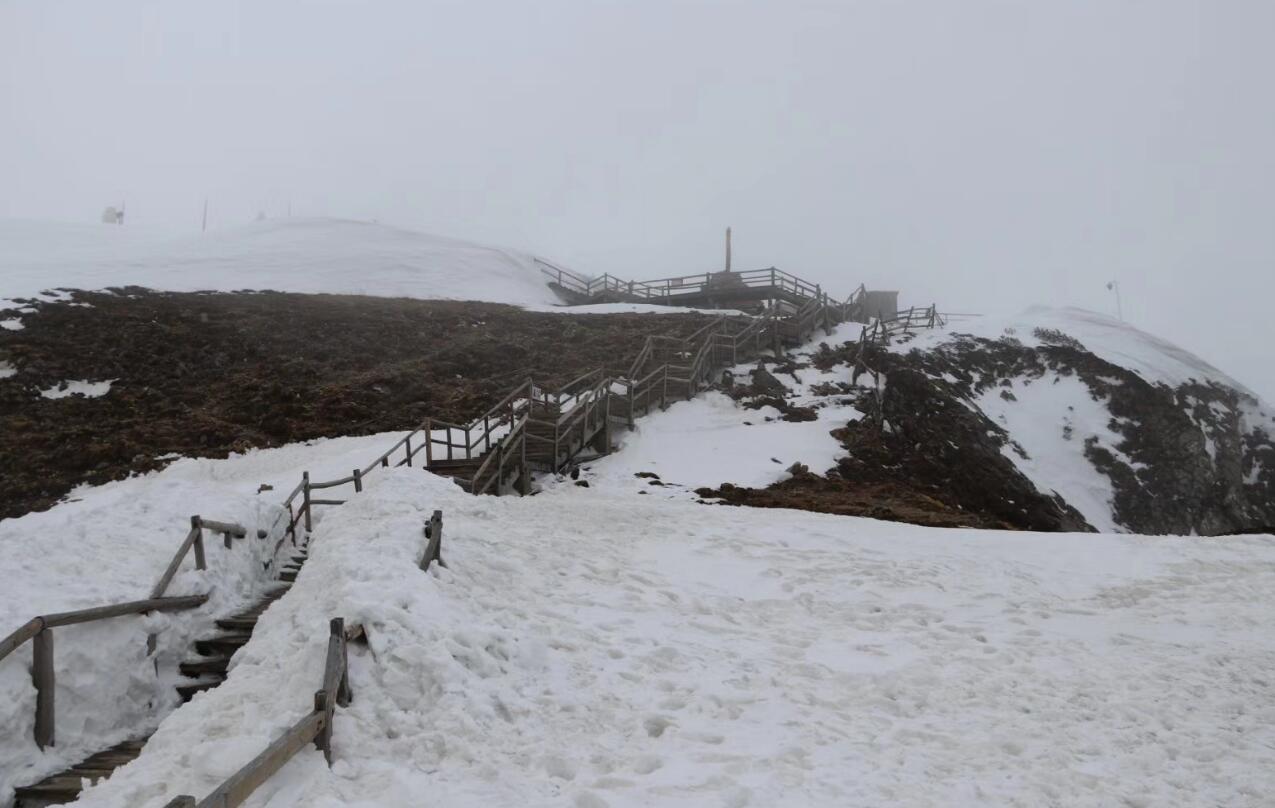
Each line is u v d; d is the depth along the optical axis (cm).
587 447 2102
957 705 691
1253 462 3138
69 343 2672
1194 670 789
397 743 525
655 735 606
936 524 1634
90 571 804
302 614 667
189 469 1953
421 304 3750
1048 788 543
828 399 2575
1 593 712
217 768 474
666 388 2419
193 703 596
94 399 2400
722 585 1033
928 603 995
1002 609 986
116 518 942
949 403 2650
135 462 2012
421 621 639
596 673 691
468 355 2972
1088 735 636
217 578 952
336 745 517
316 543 942
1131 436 2894
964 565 1167
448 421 2333
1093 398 3031
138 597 802
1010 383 3112
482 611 762
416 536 845
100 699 712
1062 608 1002
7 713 620
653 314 3656
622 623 830
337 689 538
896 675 741
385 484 1127
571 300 4906
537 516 1294
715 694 671
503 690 609
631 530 1277
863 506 1758
